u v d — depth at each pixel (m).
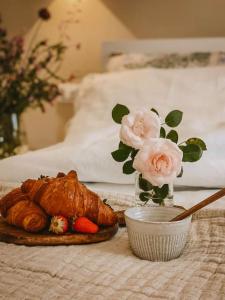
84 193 0.64
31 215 0.62
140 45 1.79
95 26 1.88
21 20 1.98
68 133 1.33
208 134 0.97
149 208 0.62
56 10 1.92
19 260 0.56
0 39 1.58
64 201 0.62
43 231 0.64
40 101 1.63
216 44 1.70
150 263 0.56
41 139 2.02
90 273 0.52
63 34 1.93
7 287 0.50
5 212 0.68
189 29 1.76
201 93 1.32
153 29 1.81
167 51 1.75
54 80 1.97
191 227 0.69
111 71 1.69
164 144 0.58
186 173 0.89
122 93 1.40
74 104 1.71
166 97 1.34
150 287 0.48
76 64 1.93
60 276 0.52
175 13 1.77
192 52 1.68
